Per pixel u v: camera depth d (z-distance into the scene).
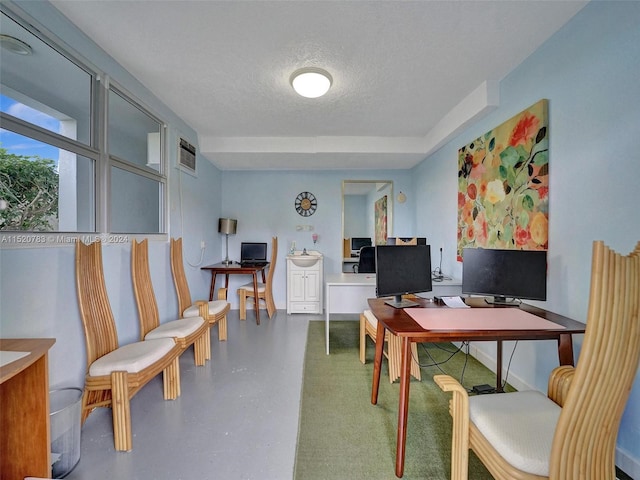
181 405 2.03
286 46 2.02
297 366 2.66
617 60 1.50
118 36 1.90
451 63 2.22
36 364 1.21
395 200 4.96
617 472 1.46
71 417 1.45
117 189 2.66
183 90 2.63
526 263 1.93
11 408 1.21
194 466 1.49
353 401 2.09
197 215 3.77
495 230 2.52
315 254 4.70
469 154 2.94
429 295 2.96
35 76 1.69
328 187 4.97
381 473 1.46
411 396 2.16
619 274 0.84
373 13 1.71
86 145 1.92
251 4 1.64
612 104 1.52
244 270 3.93
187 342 2.20
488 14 1.72
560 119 1.86
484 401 1.24
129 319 2.28
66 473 1.43
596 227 1.62
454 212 3.32
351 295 3.06
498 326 1.53
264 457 1.56
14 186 1.52
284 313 4.55
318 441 1.68
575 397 0.86
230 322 4.07
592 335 0.84
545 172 1.97
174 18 1.74
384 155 4.01
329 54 2.11
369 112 3.11
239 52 2.08
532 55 2.10
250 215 4.93
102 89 2.03
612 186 1.53
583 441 0.89
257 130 3.65
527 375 2.15
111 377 1.57
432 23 1.79
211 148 3.86
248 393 2.19
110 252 2.09
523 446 0.98
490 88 2.47
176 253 3.02
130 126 2.74
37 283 1.53
